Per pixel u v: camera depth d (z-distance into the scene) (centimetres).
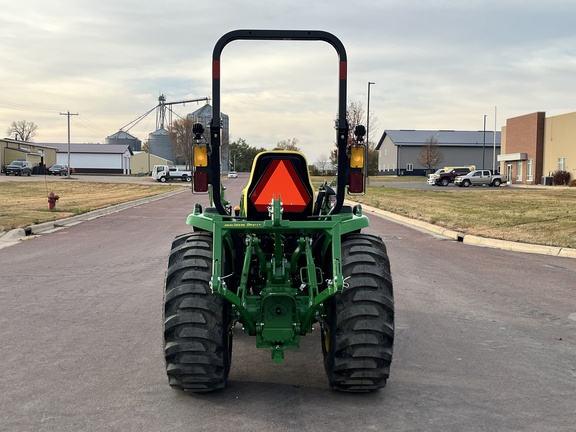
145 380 520
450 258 1280
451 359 590
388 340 462
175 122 9869
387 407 464
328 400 477
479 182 5653
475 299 869
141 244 1475
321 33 500
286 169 504
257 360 581
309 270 465
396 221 2175
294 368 557
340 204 504
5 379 522
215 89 497
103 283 969
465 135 10544
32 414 447
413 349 623
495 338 668
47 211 2330
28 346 621
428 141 9844
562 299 873
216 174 500
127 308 794
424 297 880
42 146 8619
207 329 451
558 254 1352
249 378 529
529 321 745
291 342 459
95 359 579
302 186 505
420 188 5134
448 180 5869
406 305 827
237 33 495
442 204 2912
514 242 1477
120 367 555
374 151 9800
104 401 472
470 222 1938
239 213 604
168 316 457
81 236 1653
